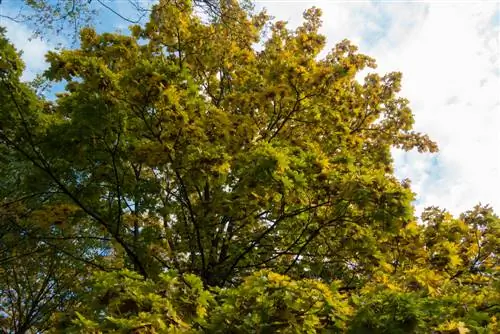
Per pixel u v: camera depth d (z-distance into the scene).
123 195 6.57
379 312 3.55
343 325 3.59
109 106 5.36
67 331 3.23
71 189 6.47
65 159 6.03
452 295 4.02
